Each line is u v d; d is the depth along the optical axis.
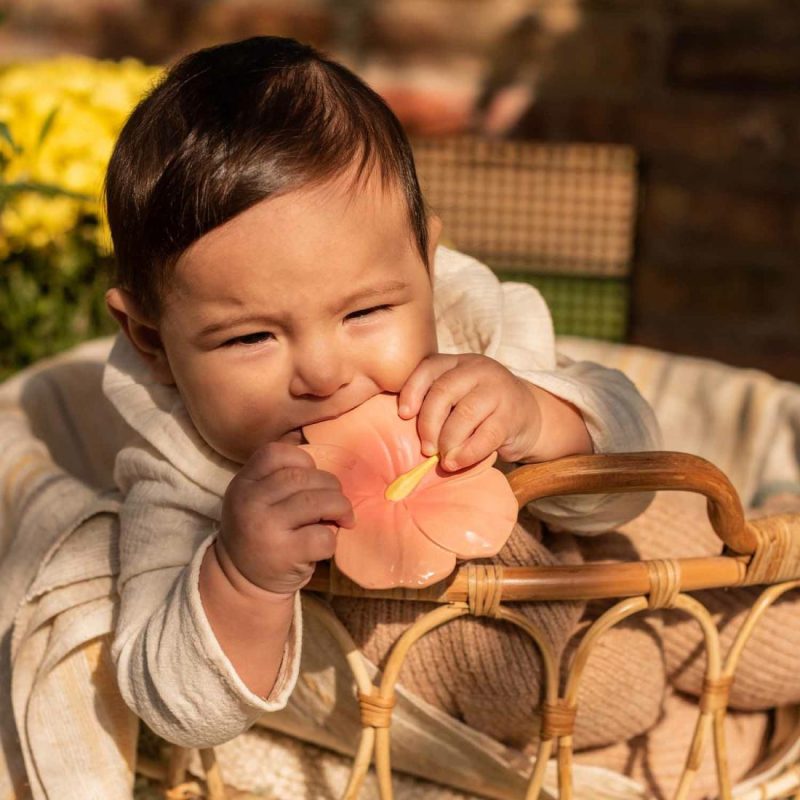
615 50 3.36
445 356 1.09
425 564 0.95
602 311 3.38
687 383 1.95
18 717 1.21
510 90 3.46
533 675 1.14
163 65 3.46
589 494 1.07
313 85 1.11
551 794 1.21
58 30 3.61
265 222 1.03
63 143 2.12
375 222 1.06
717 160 3.28
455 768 1.20
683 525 1.37
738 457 1.88
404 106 3.53
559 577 1.05
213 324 1.06
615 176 3.42
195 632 0.98
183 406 1.20
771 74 3.22
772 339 3.29
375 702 1.08
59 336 2.24
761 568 1.11
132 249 1.11
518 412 1.08
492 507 0.99
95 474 1.78
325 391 1.06
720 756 1.18
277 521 0.93
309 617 1.13
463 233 3.55
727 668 1.17
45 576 1.20
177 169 1.05
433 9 3.48
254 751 1.29
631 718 1.26
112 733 1.19
